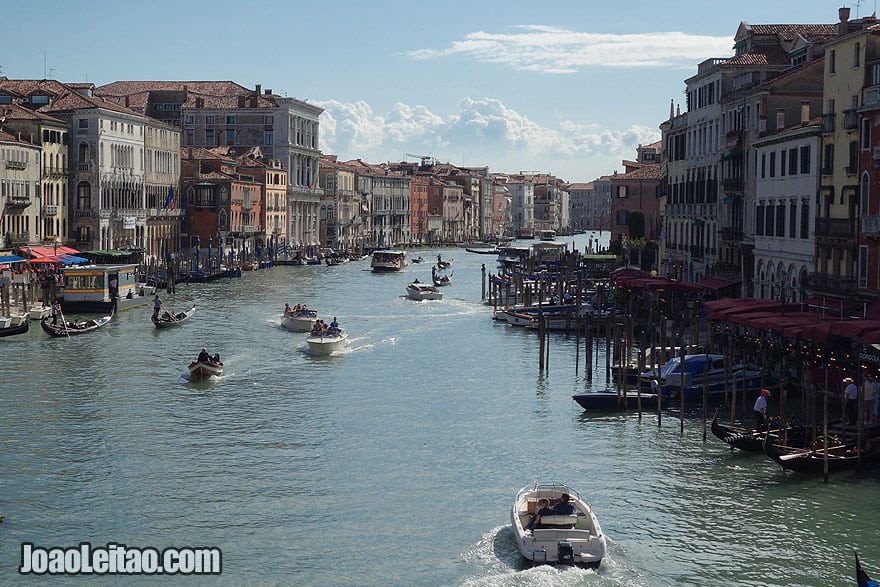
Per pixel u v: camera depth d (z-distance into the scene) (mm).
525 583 28375
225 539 31453
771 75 70938
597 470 37781
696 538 31469
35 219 101188
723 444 41000
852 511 33438
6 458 38750
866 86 51156
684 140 84250
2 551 30547
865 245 50438
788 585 28547
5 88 112188
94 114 110500
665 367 49094
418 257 175000
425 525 32469
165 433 42469
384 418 45312
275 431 42969
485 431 43156
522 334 71688
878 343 39188
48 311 74188
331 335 63125
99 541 31328
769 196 62906
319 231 181875
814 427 36719
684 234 84562
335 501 34531
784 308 48688
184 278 110750
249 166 151375
